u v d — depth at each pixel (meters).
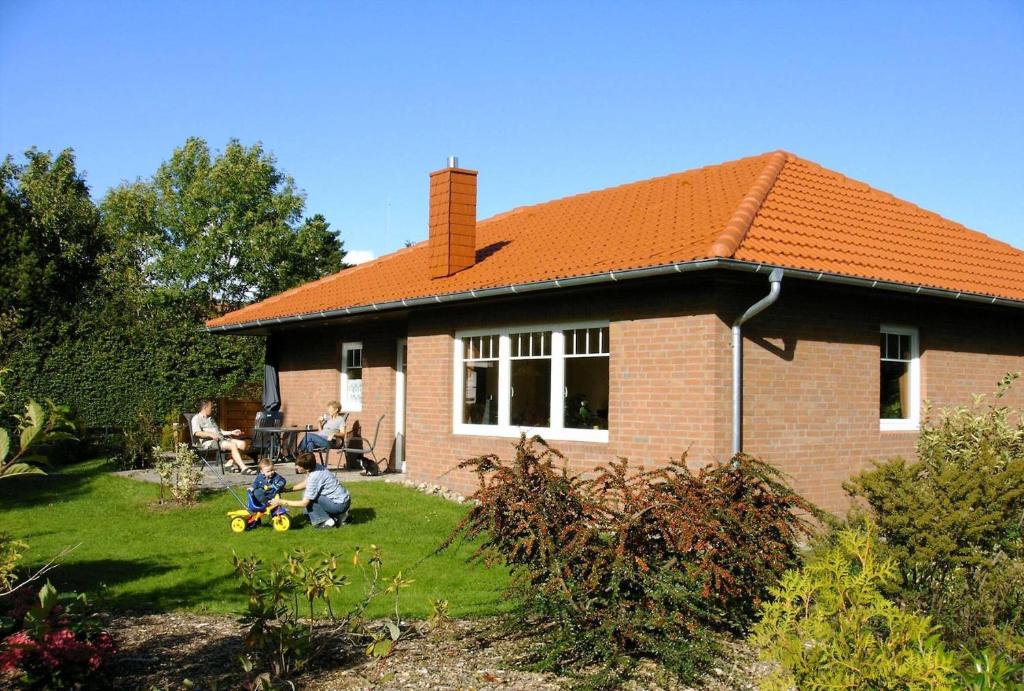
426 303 13.65
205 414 16.84
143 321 23.23
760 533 6.58
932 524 7.13
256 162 38.28
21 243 24.61
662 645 5.79
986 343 13.55
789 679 4.77
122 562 9.55
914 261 12.29
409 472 15.04
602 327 11.91
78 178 33.44
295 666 5.83
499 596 8.09
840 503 11.48
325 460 18.31
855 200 14.23
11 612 5.87
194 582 8.66
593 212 15.70
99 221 31.62
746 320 10.34
